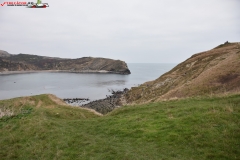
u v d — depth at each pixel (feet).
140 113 55.01
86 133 44.09
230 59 124.88
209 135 32.78
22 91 314.35
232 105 46.50
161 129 39.42
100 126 48.39
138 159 27.71
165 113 49.57
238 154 26.71
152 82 242.99
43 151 33.78
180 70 226.79
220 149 28.63
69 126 50.14
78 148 33.91
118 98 251.39
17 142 39.34
